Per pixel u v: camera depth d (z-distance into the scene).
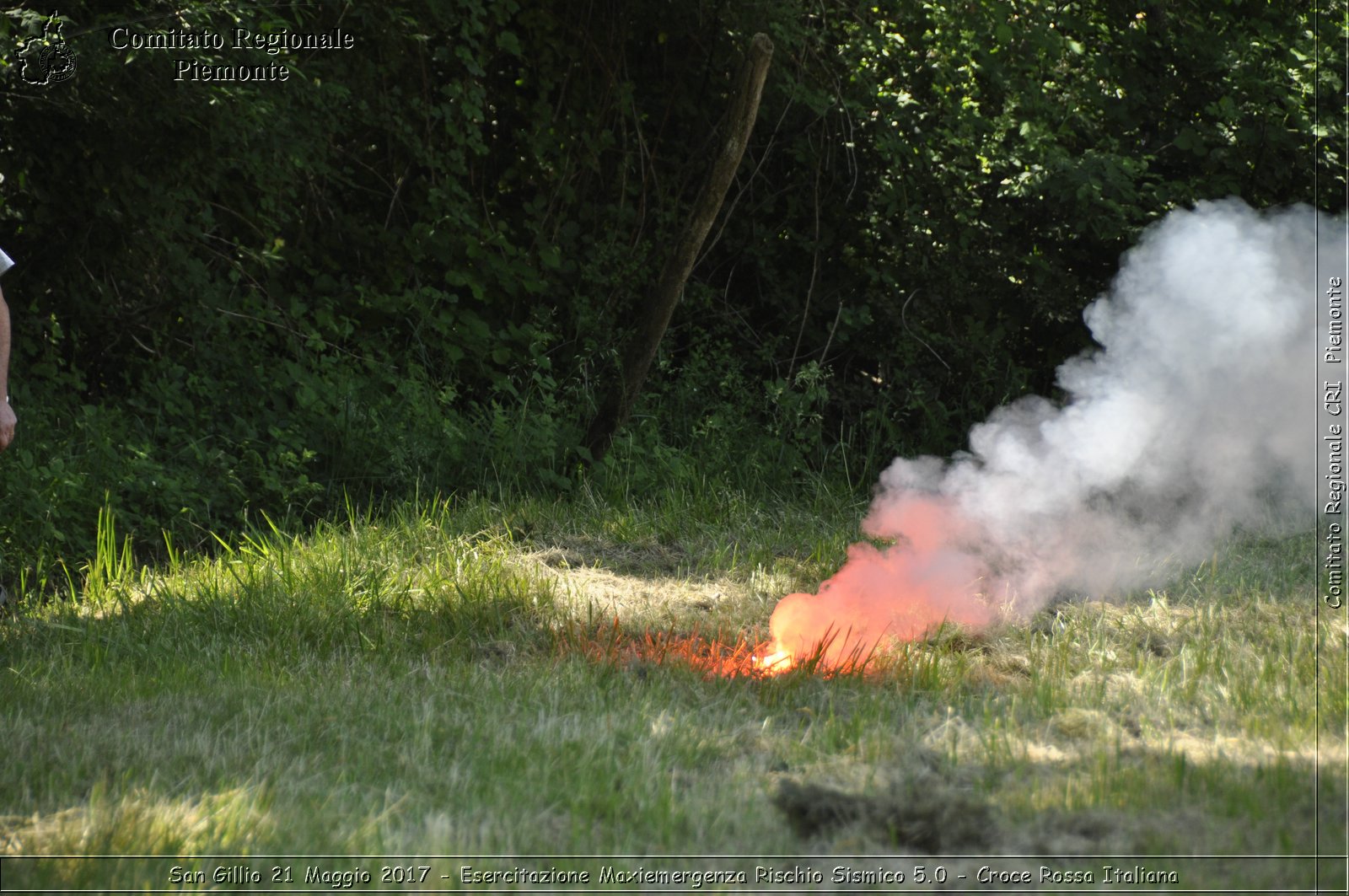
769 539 11.48
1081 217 15.43
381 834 5.34
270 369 12.60
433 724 6.64
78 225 11.74
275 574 9.46
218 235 13.55
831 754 6.37
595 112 15.77
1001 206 16.06
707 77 16.00
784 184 16.45
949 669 7.84
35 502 9.83
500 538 10.89
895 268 16.08
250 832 5.34
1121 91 16.70
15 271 11.77
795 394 14.62
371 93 14.11
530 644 8.34
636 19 15.88
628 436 13.37
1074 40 16.88
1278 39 16.56
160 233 11.95
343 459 11.91
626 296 15.33
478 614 8.79
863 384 15.67
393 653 8.04
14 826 5.43
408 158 14.96
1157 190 15.73
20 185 11.42
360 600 9.01
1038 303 15.53
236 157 12.04
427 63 14.84
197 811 5.51
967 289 15.91
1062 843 5.22
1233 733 6.57
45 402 11.47
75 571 9.90
